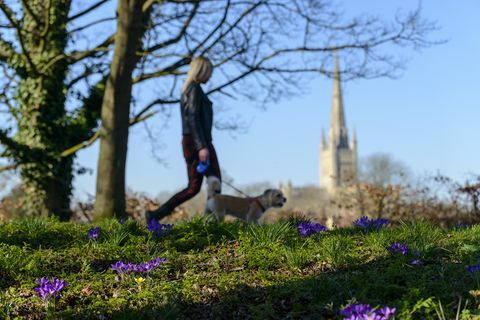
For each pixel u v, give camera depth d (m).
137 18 12.35
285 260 4.96
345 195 16.34
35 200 14.55
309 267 4.77
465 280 4.07
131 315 3.81
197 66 7.86
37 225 6.52
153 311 3.91
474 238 5.27
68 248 5.73
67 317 3.90
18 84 14.77
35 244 5.88
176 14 14.78
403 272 4.27
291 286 4.21
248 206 8.27
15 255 5.17
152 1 12.89
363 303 3.75
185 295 4.24
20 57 14.70
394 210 14.87
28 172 14.50
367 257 4.87
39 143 14.53
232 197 8.19
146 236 6.11
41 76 14.43
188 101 7.77
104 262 5.30
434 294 3.82
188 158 7.95
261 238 5.58
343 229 6.18
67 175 15.08
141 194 16.27
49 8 13.88
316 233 5.93
